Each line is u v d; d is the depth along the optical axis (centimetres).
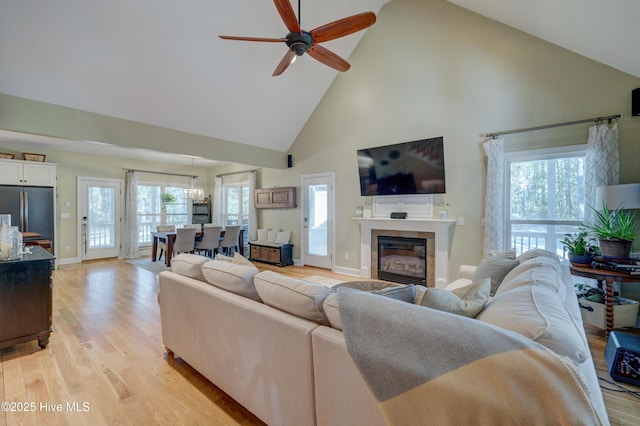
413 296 136
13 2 268
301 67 482
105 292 422
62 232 635
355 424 116
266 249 636
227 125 506
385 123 482
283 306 153
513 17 336
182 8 334
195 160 763
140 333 287
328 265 571
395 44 468
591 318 283
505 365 81
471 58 397
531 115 354
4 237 255
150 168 779
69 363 232
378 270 492
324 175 570
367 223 498
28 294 250
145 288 443
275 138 591
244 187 787
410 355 96
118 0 303
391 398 96
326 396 126
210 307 191
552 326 93
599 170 304
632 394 191
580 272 268
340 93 540
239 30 382
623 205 265
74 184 652
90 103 369
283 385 145
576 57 326
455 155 412
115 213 716
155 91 396
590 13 246
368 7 459
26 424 166
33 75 318
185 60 381
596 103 316
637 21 222
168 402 187
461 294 151
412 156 438
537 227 359
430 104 433
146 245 779
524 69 358
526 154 358
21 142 554
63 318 324
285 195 625
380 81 487
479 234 395
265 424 167
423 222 428
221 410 179
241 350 169
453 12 411
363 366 103
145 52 352
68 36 306
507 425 77
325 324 139
